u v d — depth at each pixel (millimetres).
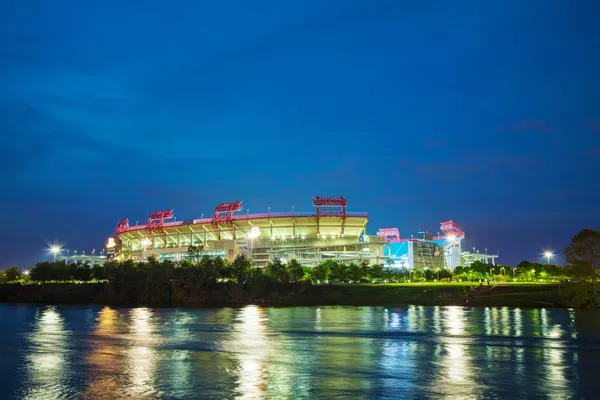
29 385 59031
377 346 83312
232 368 67375
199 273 190875
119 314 145750
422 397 53125
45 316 140125
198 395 54375
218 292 188500
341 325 111250
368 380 60281
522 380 59781
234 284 190250
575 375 62094
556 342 85625
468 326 106812
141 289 192625
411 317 127562
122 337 95562
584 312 136750
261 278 189375
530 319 119312
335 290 185875
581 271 150375
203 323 118062
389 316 131000
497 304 160250
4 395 55219
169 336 96500
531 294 166125
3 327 112750
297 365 68938
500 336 92188
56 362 72125
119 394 55125
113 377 62594
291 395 54094
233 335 97125
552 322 112625
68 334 100312
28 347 85000
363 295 180125
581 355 74625
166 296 186625
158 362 71688
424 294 176375
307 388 56875
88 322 123000
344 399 52594
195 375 63406
